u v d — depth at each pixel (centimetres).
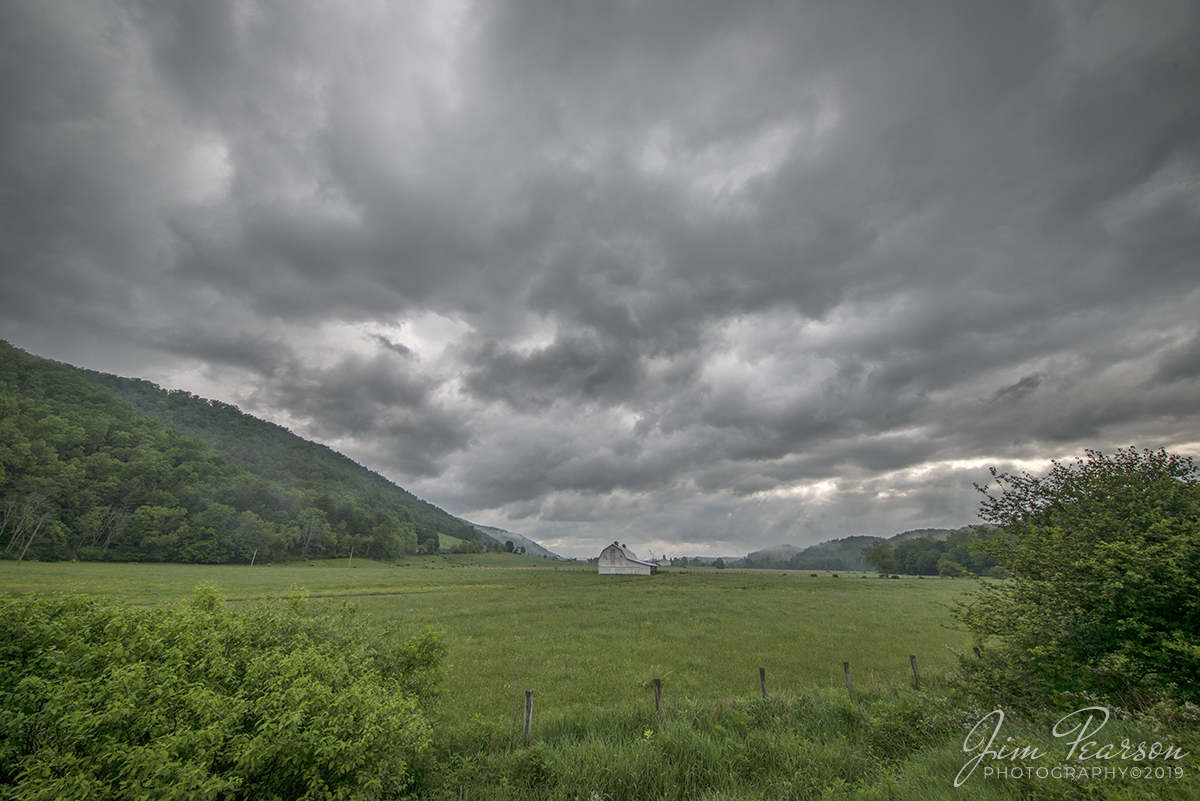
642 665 2078
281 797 668
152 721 604
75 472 10738
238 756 606
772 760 984
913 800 728
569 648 2430
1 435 10112
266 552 12019
